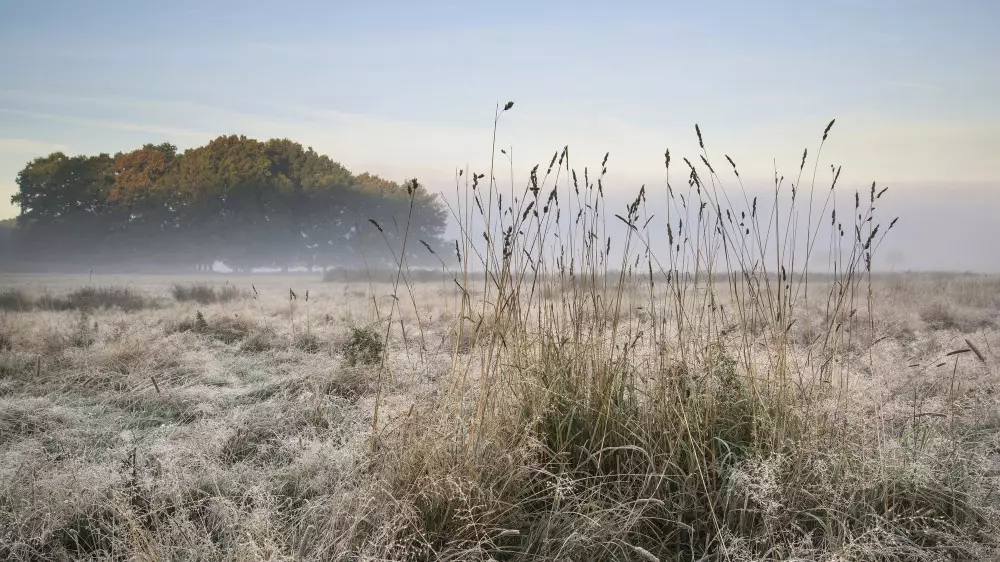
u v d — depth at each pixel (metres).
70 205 82.88
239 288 25.58
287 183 80.62
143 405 5.53
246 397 5.78
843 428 3.39
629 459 3.31
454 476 2.90
